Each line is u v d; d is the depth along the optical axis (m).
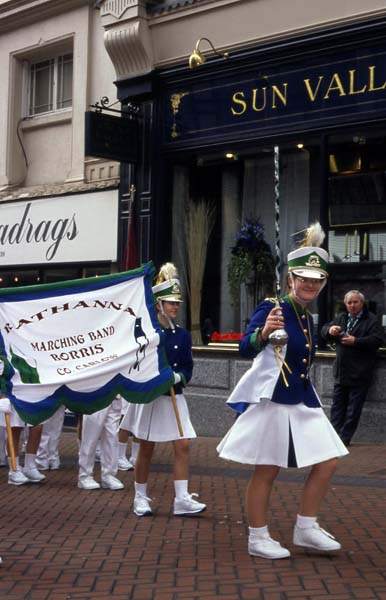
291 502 8.07
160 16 13.77
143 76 13.98
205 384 13.20
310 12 12.22
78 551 6.54
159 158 14.06
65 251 15.30
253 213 13.41
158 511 7.91
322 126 12.20
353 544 6.53
